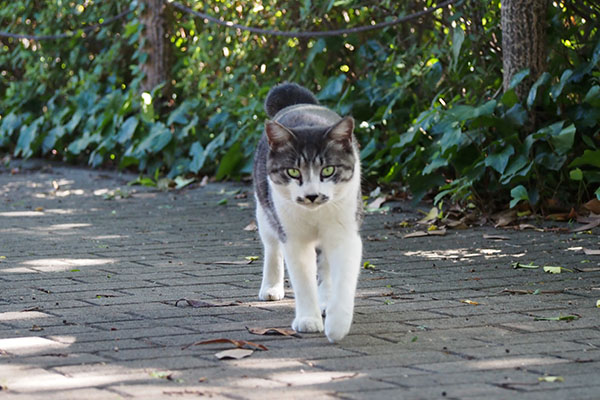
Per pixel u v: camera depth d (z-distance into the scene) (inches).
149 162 524.7
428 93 406.6
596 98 335.0
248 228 344.2
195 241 320.5
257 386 156.4
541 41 348.5
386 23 386.9
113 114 545.3
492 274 255.6
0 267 273.9
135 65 582.9
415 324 202.1
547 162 336.5
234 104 487.5
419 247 301.0
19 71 680.4
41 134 595.2
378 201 389.1
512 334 191.6
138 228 350.9
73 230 347.3
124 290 241.0
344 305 192.2
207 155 487.8
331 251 203.2
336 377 161.2
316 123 227.5
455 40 362.0
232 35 502.3
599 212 330.6
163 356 177.0
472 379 159.8
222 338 186.7
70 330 198.1
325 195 197.5
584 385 155.3
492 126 345.7
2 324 203.9
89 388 156.0
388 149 396.8
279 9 478.3
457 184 353.4
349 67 480.1
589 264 265.4
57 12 610.2
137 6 544.4
